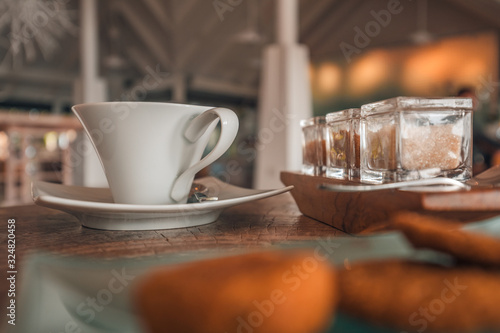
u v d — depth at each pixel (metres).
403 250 0.19
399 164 0.31
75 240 0.29
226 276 0.14
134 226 0.32
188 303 0.14
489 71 4.35
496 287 0.15
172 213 0.32
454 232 0.17
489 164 2.19
